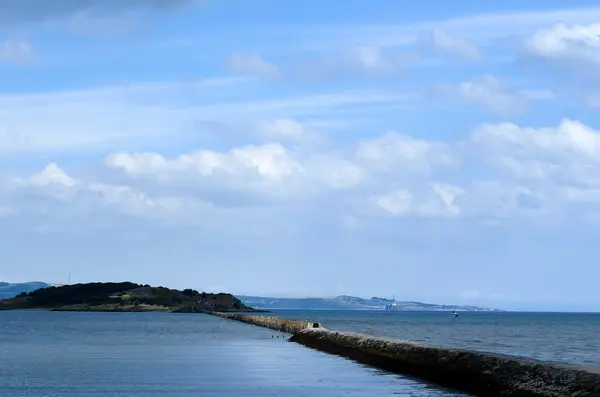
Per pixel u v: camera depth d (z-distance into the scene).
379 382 32.84
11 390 30.81
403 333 117.00
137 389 31.03
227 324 149.50
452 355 32.53
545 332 134.25
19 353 55.47
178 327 129.62
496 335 111.75
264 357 49.72
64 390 30.78
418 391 29.39
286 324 100.25
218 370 39.81
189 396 28.73
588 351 65.06
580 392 21.62
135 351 57.50
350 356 47.88
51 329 121.31
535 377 24.70
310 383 32.84
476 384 28.25
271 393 29.44
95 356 51.72
